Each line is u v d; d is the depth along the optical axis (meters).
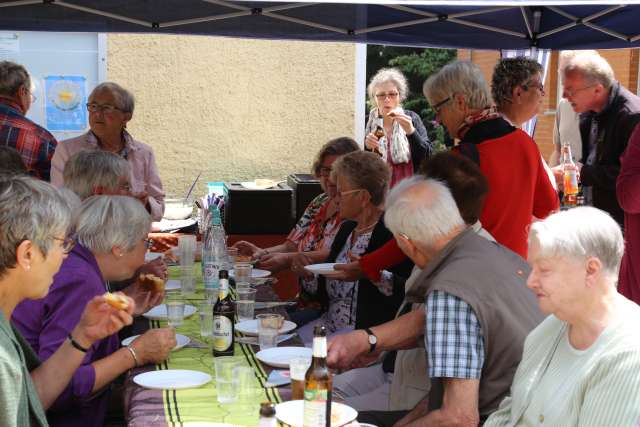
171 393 2.69
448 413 2.44
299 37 5.78
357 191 4.20
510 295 2.54
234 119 7.76
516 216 3.85
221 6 5.57
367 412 3.00
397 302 3.76
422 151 6.00
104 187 4.16
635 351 2.00
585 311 2.15
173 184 7.75
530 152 3.91
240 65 7.69
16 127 5.20
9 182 2.23
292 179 7.03
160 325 3.69
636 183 4.04
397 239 2.75
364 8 5.77
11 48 7.25
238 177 7.84
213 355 3.16
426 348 2.52
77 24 5.47
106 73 7.46
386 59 18.59
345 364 2.75
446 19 5.86
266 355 3.09
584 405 2.05
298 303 4.86
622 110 4.89
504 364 2.53
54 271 2.29
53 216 2.24
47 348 2.78
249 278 4.17
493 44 6.16
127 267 3.12
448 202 2.67
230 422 2.42
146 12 5.54
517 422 2.33
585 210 2.18
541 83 4.40
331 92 7.85
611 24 5.85
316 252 4.80
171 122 7.67
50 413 2.85
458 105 3.93
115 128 5.75
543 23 6.13
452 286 2.50
